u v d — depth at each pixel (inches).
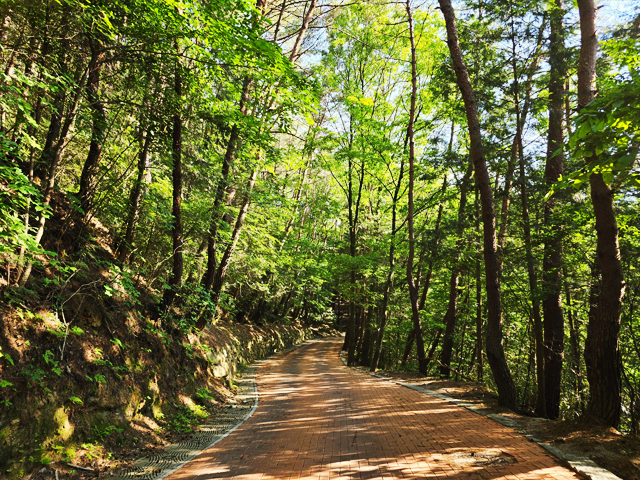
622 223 326.0
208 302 385.7
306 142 644.7
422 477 153.7
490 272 321.1
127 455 202.1
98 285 263.0
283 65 217.0
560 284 360.8
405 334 884.0
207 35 208.1
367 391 396.2
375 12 704.4
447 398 335.0
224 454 208.5
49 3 182.7
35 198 226.5
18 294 189.3
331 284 1255.5
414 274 768.3
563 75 359.3
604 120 86.9
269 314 1245.7
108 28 202.1
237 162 446.6
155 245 378.3
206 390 358.9
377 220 796.0
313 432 244.5
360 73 751.1
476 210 470.6
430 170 638.5
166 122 281.9
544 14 352.5
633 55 211.9
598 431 197.8
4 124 202.4
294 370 639.8
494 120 402.0
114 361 241.1
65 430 181.9
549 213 381.4
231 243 464.1
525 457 171.6
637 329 390.6
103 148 294.2
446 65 466.3
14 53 189.0
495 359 307.4
